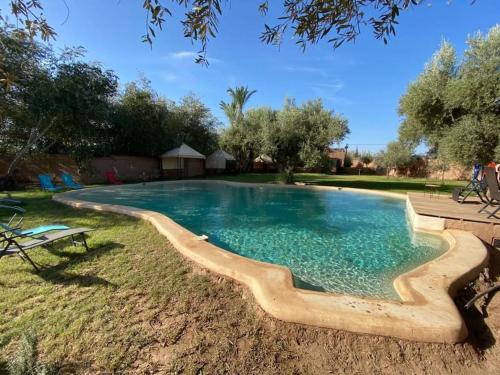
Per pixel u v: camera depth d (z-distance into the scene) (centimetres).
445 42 1272
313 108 1745
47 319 248
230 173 2969
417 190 1488
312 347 227
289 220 823
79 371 195
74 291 300
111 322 248
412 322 227
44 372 184
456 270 345
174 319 257
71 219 638
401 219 845
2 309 261
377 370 208
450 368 212
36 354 207
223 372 200
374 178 2723
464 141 1044
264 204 1110
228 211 961
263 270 330
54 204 832
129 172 1912
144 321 252
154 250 434
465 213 643
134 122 1875
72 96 1167
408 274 332
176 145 2241
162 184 1731
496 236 552
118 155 1881
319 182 2075
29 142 1228
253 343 230
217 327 248
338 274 435
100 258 395
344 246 576
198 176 2531
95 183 1620
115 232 531
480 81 1022
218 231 693
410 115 1377
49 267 360
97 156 1683
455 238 516
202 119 2644
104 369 197
